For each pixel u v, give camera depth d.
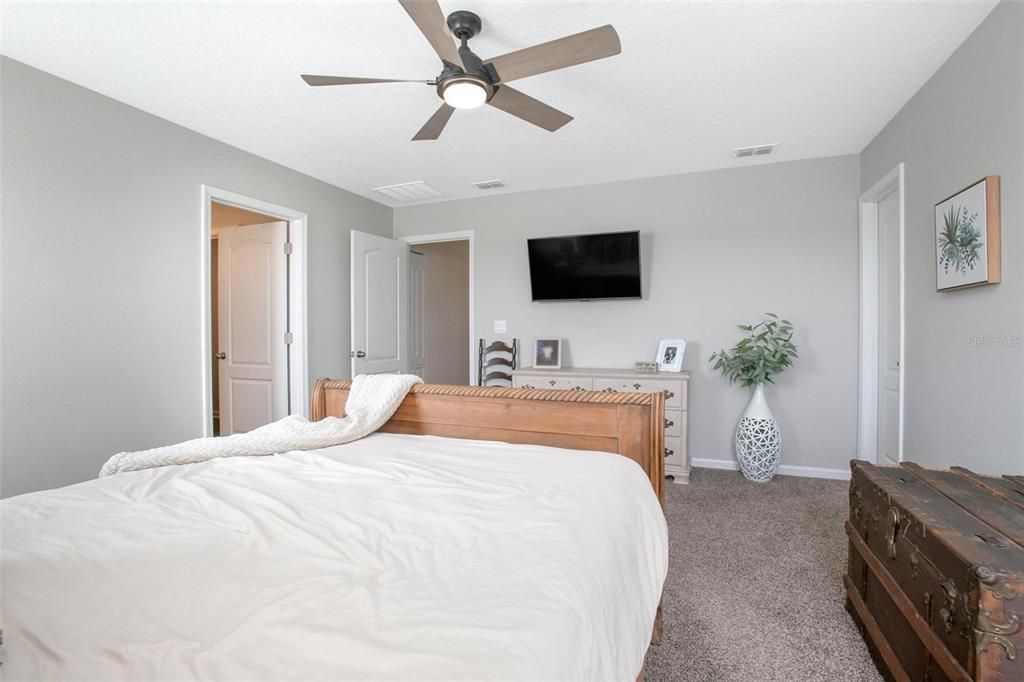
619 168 3.83
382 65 2.31
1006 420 1.89
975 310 2.09
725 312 3.85
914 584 1.32
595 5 1.89
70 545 0.99
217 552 0.96
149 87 2.51
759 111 2.82
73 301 2.46
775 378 3.72
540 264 4.27
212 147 3.17
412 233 4.93
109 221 2.61
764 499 3.15
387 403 2.12
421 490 1.33
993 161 1.95
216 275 5.24
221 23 1.99
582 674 0.71
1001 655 1.01
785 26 2.03
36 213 2.32
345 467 1.55
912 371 2.68
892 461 3.21
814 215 3.61
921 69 2.37
